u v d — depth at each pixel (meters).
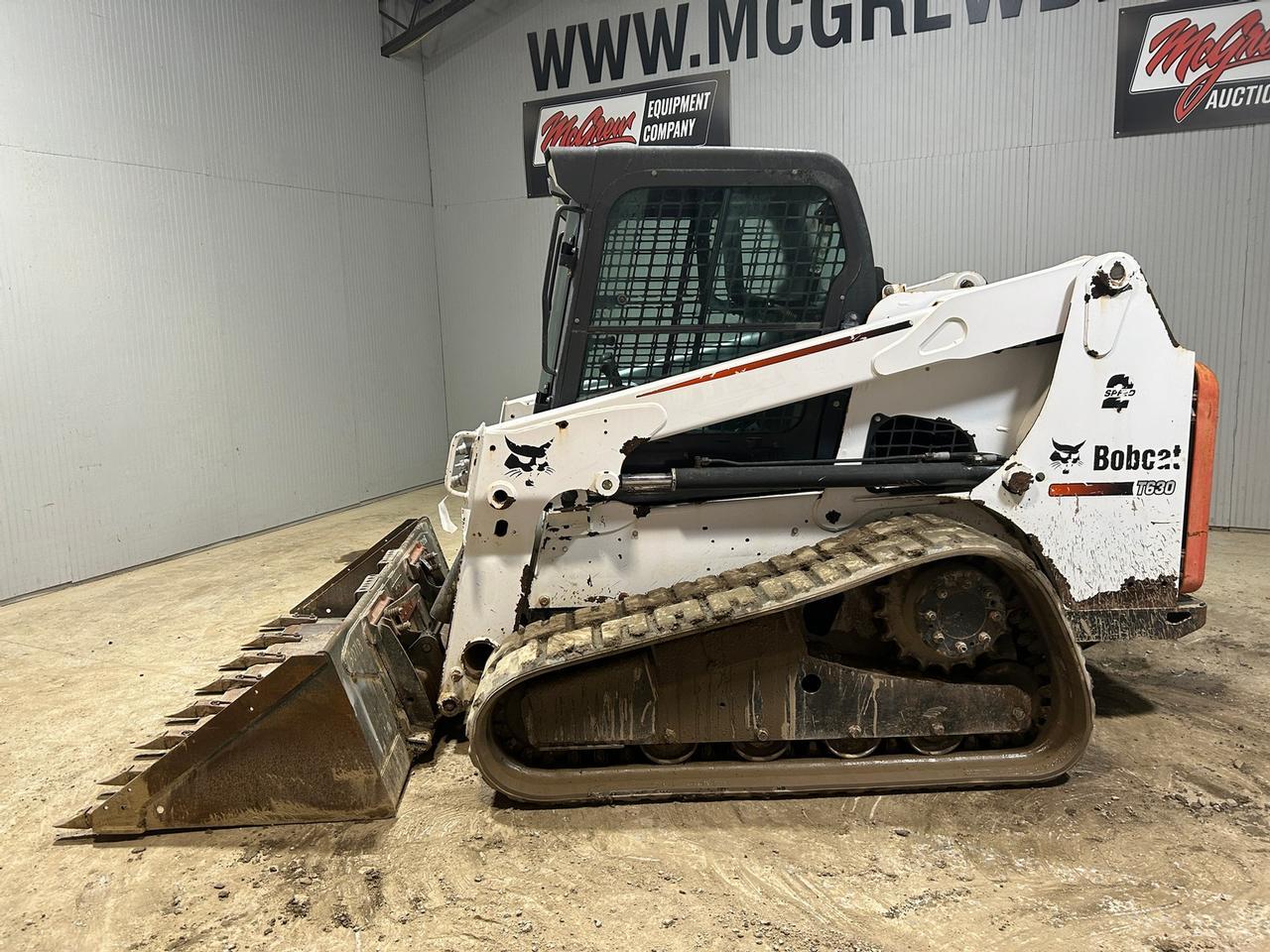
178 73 5.93
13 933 2.13
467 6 7.45
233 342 6.43
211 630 4.44
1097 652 3.79
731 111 6.81
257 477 6.68
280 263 6.81
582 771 2.63
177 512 6.04
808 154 2.70
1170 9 5.42
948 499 2.77
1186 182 5.57
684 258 2.79
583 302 2.80
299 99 6.93
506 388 8.48
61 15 5.18
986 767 2.64
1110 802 2.56
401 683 2.94
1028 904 2.11
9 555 5.03
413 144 8.14
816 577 2.50
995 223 6.11
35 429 5.14
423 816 2.59
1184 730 3.03
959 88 6.05
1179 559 2.76
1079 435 2.69
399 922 2.12
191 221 6.07
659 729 2.62
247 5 6.44
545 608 2.88
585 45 7.33
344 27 7.34
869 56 6.27
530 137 7.79
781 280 2.81
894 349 2.64
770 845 2.39
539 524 2.81
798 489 2.77
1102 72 5.65
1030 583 2.52
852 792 2.63
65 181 5.25
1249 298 5.52
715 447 2.88
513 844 2.44
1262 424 5.62
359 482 7.73
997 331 2.64
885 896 2.16
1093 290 2.62
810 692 2.60
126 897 2.26
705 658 2.60
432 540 4.15
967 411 2.79
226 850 2.46
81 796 2.81
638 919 2.10
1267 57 5.25
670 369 2.88
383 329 7.93
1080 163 5.81
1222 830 2.41
